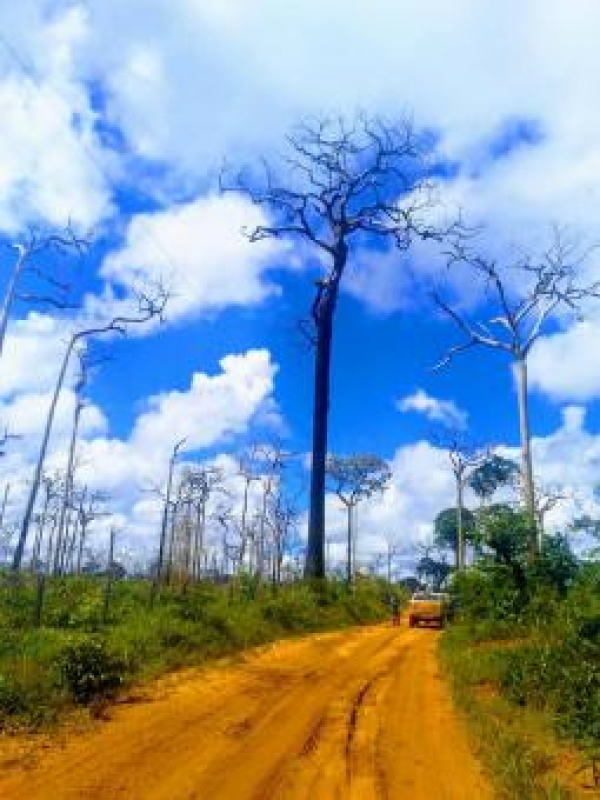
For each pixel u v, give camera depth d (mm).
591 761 10609
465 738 12109
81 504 49031
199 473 46844
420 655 24531
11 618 22875
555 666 15305
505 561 25219
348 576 60781
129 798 8602
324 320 46969
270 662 20938
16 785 8898
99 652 15180
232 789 9094
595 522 20750
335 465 73562
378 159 45812
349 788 9281
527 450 27250
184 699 14672
